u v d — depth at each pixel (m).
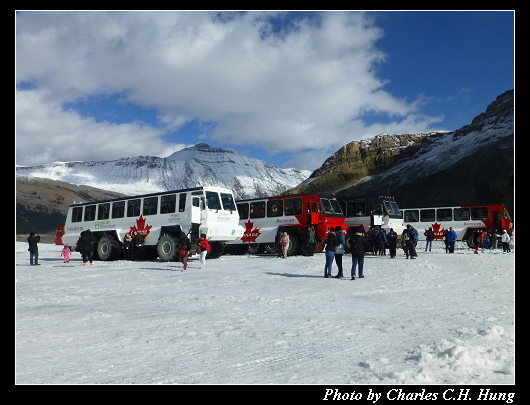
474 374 5.44
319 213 27.31
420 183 136.88
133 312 9.89
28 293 13.02
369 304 10.76
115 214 27.12
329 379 5.32
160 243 24.34
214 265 21.86
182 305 10.77
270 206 29.22
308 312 9.70
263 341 7.16
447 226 40.16
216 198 24.17
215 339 7.32
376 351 6.51
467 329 7.61
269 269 19.73
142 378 5.40
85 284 15.23
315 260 23.83
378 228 29.42
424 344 6.65
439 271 18.66
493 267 20.27
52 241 115.44
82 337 7.54
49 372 5.66
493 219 38.28
